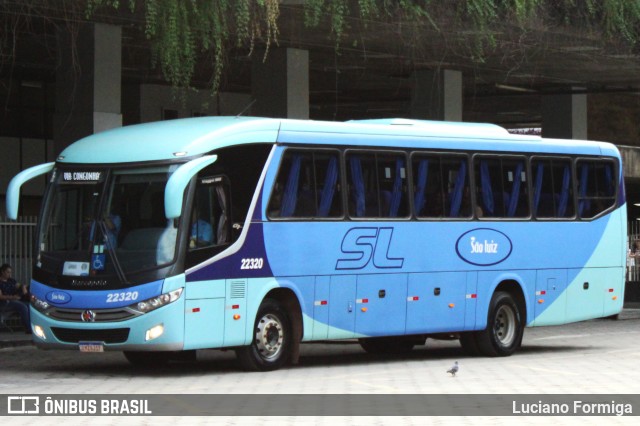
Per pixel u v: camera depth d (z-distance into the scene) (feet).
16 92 138.62
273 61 111.14
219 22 78.23
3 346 85.40
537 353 80.89
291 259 65.57
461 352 82.48
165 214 59.57
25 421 44.42
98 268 61.11
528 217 79.41
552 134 142.72
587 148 83.76
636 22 105.81
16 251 96.94
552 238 80.69
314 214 66.90
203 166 60.64
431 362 73.36
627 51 111.65
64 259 62.13
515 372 65.51
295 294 65.92
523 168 79.41
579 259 82.48
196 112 149.79
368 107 169.78
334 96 157.17
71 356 78.38
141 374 64.34
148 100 144.46
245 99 154.51
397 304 71.20
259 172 64.23
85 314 61.00
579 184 82.94
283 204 65.31
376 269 70.08
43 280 62.64
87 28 95.20
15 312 94.32
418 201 72.74
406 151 72.38
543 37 104.01
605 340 93.61
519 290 79.05
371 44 108.17
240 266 63.00
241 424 43.37
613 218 84.99
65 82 96.17
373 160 70.49
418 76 124.98
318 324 67.05
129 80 141.69
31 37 105.09
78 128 95.76
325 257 67.31
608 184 84.99
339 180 68.39
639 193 189.78
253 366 64.64
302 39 105.29
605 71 125.29
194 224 61.11
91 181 62.54
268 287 64.34
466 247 75.25
